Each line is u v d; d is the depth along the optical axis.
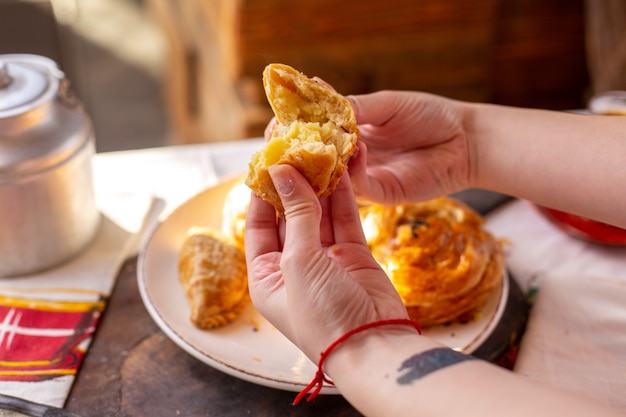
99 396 0.51
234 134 1.17
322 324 0.39
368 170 0.58
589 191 0.53
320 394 0.50
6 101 0.55
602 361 0.52
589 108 0.72
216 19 1.16
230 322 0.54
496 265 0.56
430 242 0.56
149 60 1.83
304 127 0.45
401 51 1.12
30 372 0.51
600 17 1.07
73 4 1.55
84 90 1.68
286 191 0.41
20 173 0.55
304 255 0.40
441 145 0.58
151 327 0.56
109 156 0.73
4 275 0.59
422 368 0.37
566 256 0.62
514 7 1.14
